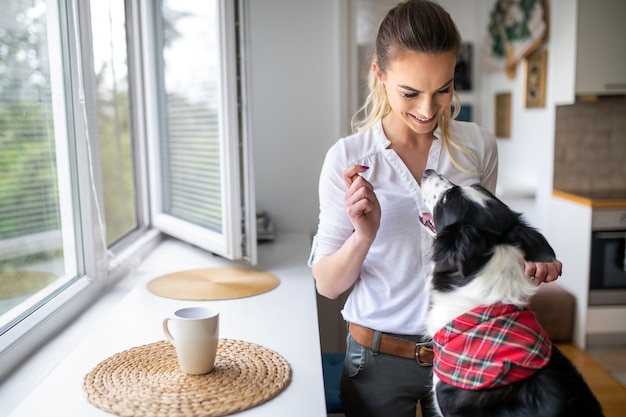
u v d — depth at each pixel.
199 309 1.24
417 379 1.39
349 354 1.48
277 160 2.91
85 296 1.75
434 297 1.24
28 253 1.50
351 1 2.82
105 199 2.28
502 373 1.10
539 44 3.93
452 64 1.25
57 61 1.70
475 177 1.43
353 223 1.28
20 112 1.47
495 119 4.86
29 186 1.51
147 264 2.25
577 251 3.61
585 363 3.38
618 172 3.93
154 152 2.60
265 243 2.64
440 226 1.28
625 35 3.50
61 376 1.22
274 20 2.83
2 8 1.38
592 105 3.85
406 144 1.42
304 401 1.11
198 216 2.38
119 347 1.38
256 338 1.45
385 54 1.30
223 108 2.01
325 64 2.86
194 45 2.22
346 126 2.90
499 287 1.16
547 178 4.00
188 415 1.03
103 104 2.27
